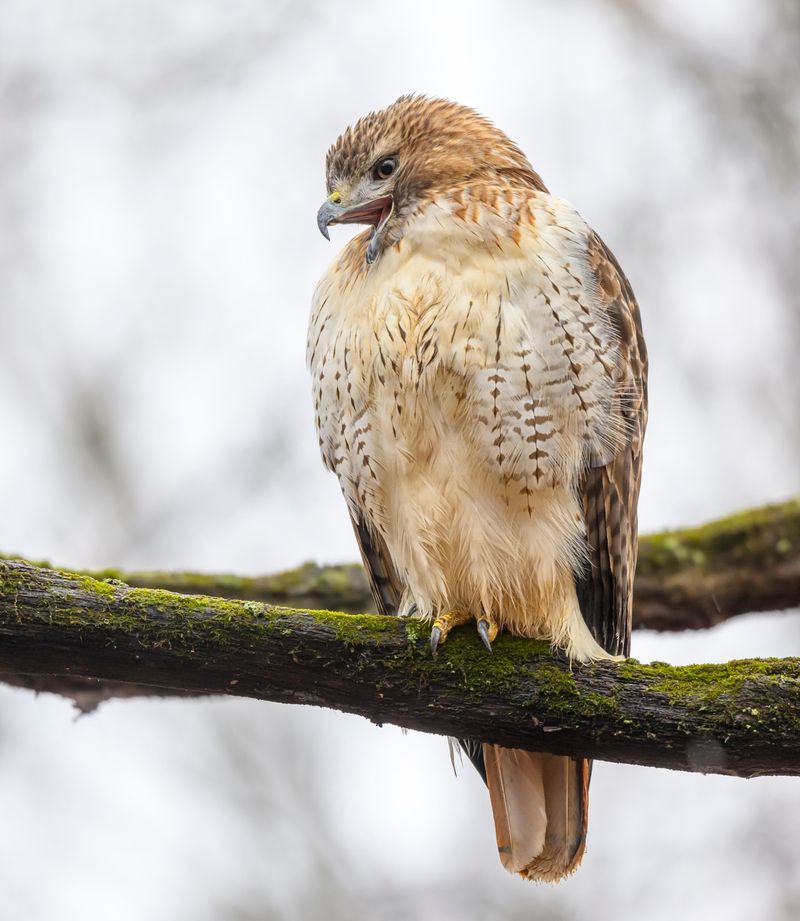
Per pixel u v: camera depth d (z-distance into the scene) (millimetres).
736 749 7105
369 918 14867
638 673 7371
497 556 8617
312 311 9258
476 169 8930
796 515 11367
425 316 8312
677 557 11211
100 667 7008
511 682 7453
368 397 8617
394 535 9055
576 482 8648
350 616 7414
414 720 7574
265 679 7238
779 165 14469
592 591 9180
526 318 8250
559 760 8781
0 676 9586
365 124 9359
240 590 10703
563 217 8680
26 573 6914
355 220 9266
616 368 8734
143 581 10500
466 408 8328
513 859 8852
